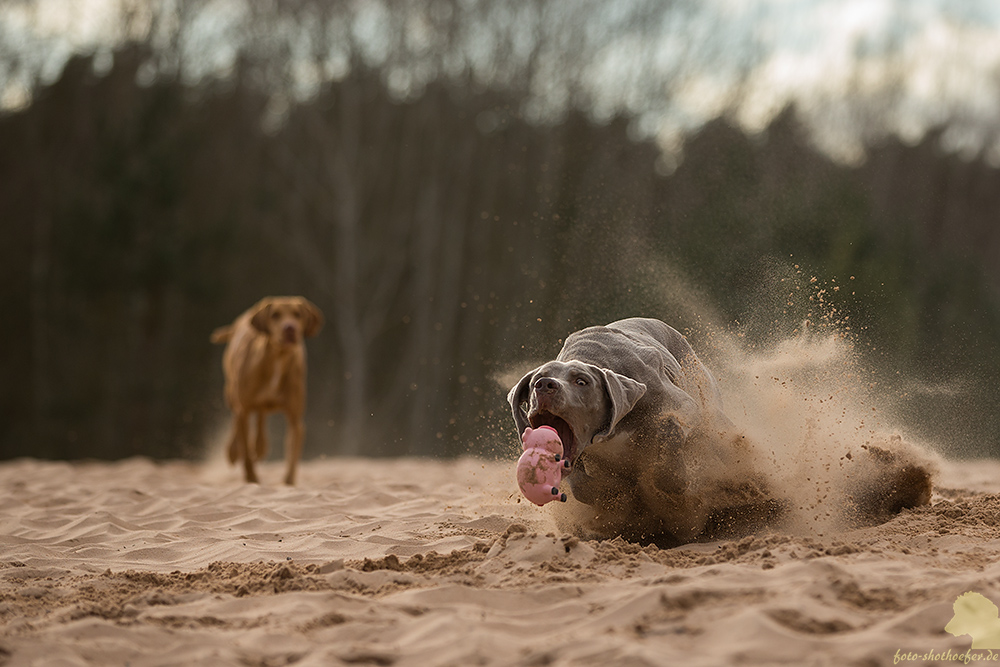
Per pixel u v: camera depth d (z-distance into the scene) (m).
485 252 26.98
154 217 26.25
